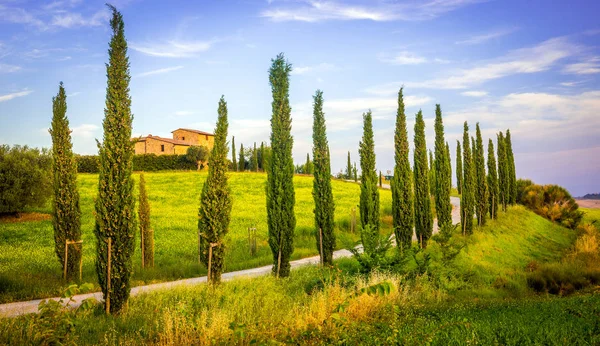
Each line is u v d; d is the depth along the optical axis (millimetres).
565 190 51219
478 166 39781
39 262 22562
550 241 39781
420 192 28516
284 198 19781
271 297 14195
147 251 22875
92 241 30156
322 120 22766
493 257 29250
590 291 20281
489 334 9039
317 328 8633
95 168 72188
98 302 13852
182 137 103375
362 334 9016
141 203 23141
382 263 18125
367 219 24609
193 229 35188
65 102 19469
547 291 20984
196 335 10133
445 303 14555
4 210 35875
